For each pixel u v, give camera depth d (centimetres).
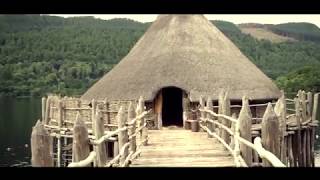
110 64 10200
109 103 2361
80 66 9981
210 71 2794
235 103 2720
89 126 2383
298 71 7362
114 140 1989
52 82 9950
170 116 3378
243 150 1025
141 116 1694
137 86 2725
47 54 10481
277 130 842
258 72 3039
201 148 1644
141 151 1577
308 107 2533
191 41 2986
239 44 10288
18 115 7275
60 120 2509
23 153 4209
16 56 10506
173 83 2677
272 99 2833
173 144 1784
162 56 2898
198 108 2517
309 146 2517
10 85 10125
